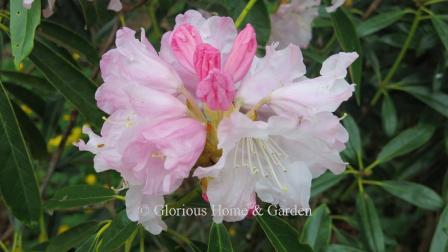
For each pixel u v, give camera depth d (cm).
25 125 39
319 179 39
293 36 43
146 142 24
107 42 42
